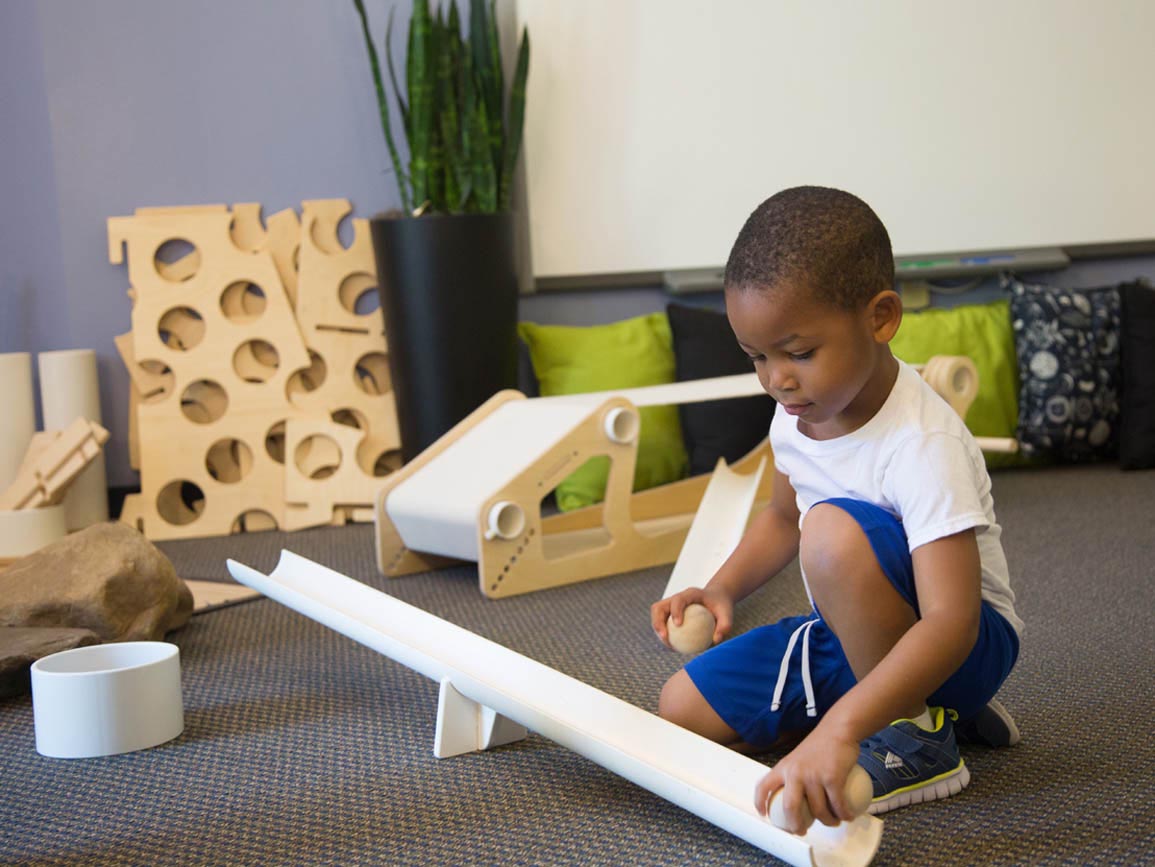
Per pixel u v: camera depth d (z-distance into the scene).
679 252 3.13
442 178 2.82
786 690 1.19
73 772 1.27
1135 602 1.79
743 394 2.10
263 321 2.89
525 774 1.21
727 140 3.10
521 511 2.02
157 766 1.28
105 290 2.92
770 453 2.63
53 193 2.88
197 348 2.87
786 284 0.91
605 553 2.15
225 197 2.93
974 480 1.00
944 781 1.09
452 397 2.77
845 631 1.05
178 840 1.08
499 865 1.00
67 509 2.79
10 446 2.73
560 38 2.99
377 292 2.96
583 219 3.07
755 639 1.23
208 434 2.86
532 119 3.01
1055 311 3.10
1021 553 2.17
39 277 2.91
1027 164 3.27
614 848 1.02
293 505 2.85
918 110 3.18
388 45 2.76
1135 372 3.03
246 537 2.77
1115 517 2.46
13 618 1.67
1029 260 3.29
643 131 3.06
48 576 1.71
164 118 2.89
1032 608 1.78
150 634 1.73
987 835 1.01
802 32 3.09
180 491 2.90
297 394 2.90
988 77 3.21
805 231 0.92
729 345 2.96
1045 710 1.34
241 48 2.91
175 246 2.91
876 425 1.03
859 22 3.12
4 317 2.92
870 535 1.02
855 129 3.16
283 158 2.95
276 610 1.98
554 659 1.62
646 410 2.95
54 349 2.94
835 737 0.85
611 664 1.59
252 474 2.86
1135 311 3.04
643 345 3.03
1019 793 1.10
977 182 3.25
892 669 0.90
